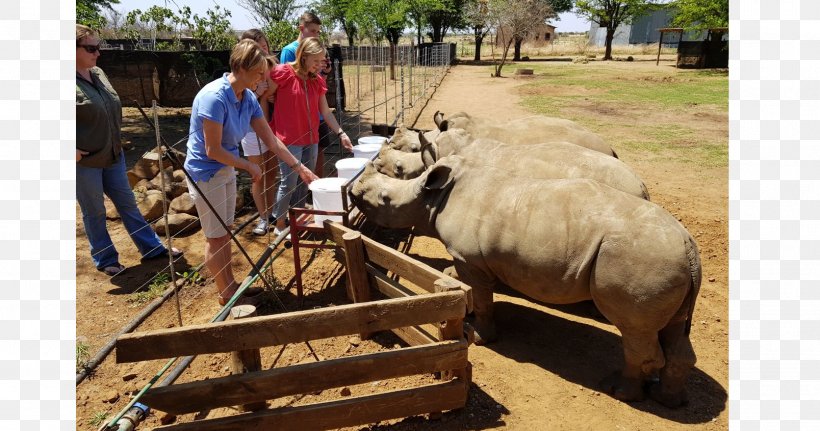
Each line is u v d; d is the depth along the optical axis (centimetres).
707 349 477
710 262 649
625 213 379
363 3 2847
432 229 496
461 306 355
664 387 398
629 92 2242
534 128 637
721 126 1505
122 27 2111
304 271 597
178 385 325
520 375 434
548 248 397
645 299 360
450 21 4344
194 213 724
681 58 3566
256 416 336
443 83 2688
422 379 419
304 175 542
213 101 438
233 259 623
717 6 3269
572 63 4181
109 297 542
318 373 339
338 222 519
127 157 1062
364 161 620
